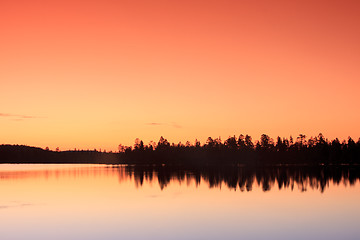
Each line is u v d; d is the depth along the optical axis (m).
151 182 71.00
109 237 26.52
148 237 26.44
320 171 105.06
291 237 26.11
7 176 91.00
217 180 74.50
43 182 71.44
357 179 73.31
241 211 36.34
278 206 39.31
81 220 32.22
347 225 29.73
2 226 30.05
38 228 29.34
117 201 43.69
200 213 35.31
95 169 141.38
